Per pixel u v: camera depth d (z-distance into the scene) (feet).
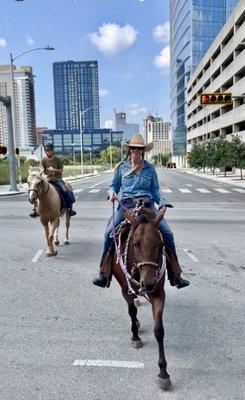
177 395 13.47
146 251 12.91
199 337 17.58
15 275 27.02
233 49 201.36
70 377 14.58
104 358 15.88
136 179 15.67
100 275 16.43
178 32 436.35
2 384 14.21
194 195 86.63
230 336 17.65
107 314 20.22
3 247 35.58
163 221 15.57
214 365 15.29
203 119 304.09
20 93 191.62
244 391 13.67
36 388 13.94
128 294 15.55
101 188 112.88
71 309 20.94
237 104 199.82
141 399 13.29
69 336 17.84
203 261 30.12
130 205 15.51
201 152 216.54
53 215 31.27
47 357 16.03
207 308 20.86
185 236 39.86
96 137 458.91
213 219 51.24
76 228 44.98
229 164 137.59
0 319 19.79
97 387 13.97
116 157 430.61
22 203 73.72
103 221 50.14
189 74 383.45
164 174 221.87
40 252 33.50
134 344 16.66
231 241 37.42
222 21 374.22
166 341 17.22
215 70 247.91
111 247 16.17
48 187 30.55
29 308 21.15
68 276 26.63
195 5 368.89
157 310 13.70
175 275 15.49
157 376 14.58
